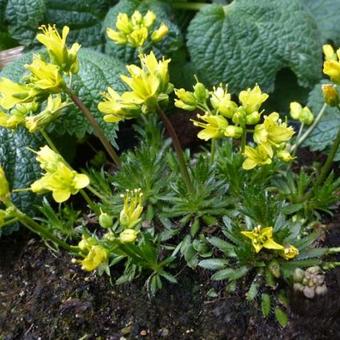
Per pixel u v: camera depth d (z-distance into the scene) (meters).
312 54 0.17
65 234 0.14
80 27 0.17
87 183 0.11
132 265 0.13
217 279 0.12
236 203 0.13
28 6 0.16
